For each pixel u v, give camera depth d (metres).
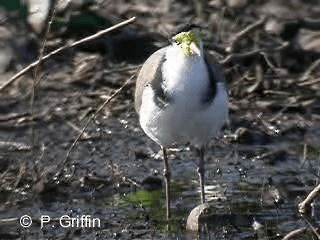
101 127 14.40
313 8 17.27
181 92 11.16
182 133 11.49
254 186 12.59
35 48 16.12
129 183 12.68
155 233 11.21
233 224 11.44
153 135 11.67
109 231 11.27
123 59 16.11
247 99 15.10
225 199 12.16
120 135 14.20
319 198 11.98
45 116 14.55
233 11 16.97
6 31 16.31
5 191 12.37
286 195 12.26
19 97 15.04
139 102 11.92
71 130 14.29
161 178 12.81
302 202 11.54
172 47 11.34
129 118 14.66
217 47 15.88
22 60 15.88
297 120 14.61
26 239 11.04
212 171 13.10
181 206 12.02
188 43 11.18
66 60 15.98
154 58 11.77
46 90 15.31
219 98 11.27
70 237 11.09
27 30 16.33
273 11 17.06
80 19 16.36
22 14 16.41
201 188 11.82
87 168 13.10
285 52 15.88
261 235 11.11
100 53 16.22
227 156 13.62
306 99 15.05
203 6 17.00
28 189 12.41
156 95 11.31
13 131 14.19
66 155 13.12
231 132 14.36
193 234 11.17
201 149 11.84
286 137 14.22
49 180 12.59
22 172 12.51
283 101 15.05
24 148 13.55
